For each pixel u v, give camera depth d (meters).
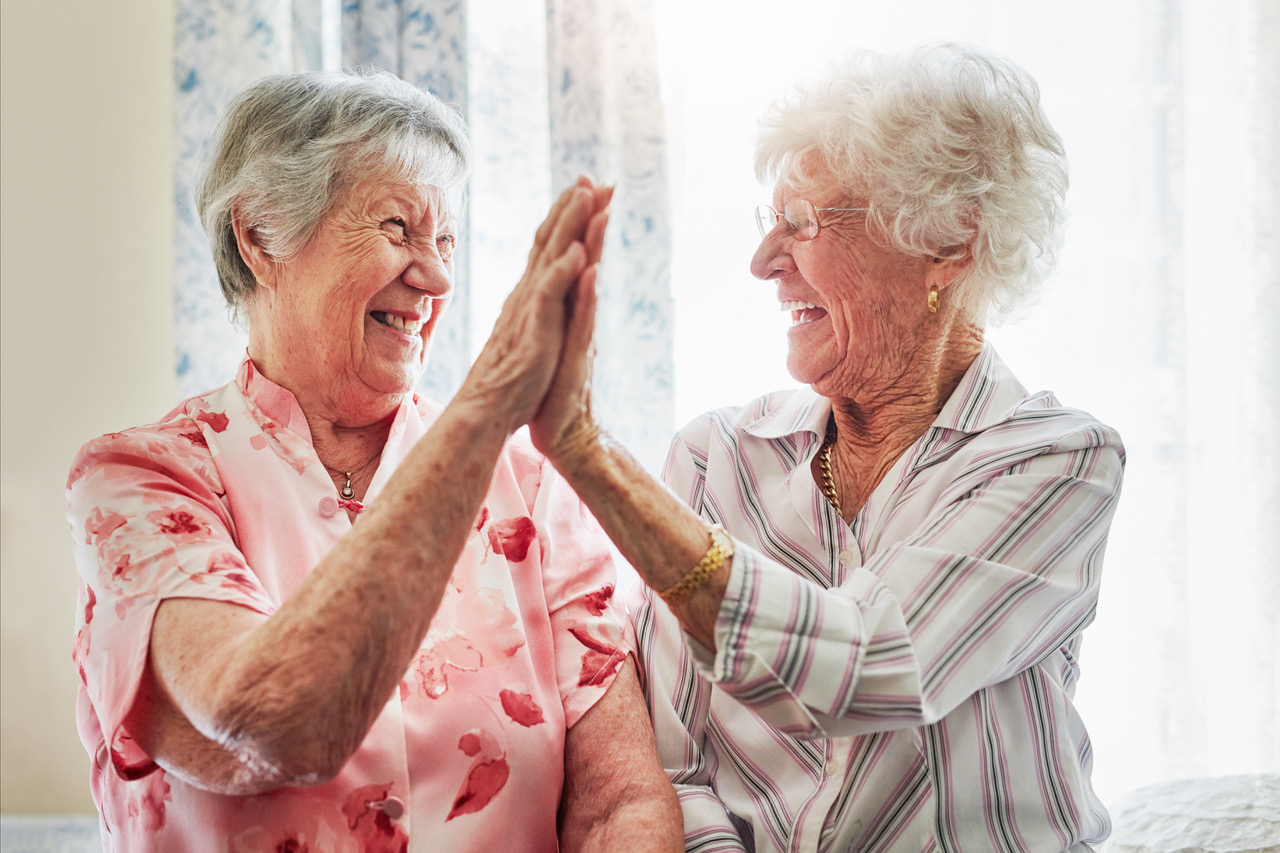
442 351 2.12
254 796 1.04
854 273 1.24
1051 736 1.21
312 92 1.23
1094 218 2.27
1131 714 2.25
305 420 1.22
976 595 1.12
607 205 0.97
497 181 2.31
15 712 2.34
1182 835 1.45
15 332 2.38
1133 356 2.25
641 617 1.38
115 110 2.40
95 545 1.04
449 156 1.27
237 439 1.19
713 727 1.32
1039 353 2.30
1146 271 2.25
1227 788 1.56
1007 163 1.25
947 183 1.21
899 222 1.21
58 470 2.37
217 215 1.25
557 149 2.16
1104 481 1.20
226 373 2.22
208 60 2.23
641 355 2.18
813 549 1.30
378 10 2.15
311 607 0.89
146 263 2.40
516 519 1.28
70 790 2.33
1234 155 2.34
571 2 2.17
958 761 1.17
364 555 0.90
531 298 0.94
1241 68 2.33
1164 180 2.24
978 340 1.34
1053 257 1.33
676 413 2.30
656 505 1.02
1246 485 2.32
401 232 1.24
